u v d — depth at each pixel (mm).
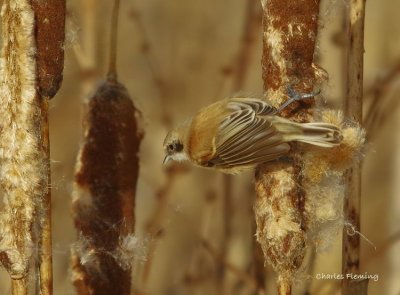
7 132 1840
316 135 1850
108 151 1939
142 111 1984
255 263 2033
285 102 1855
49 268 1852
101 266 1937
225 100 1920
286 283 1848
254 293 2051
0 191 1867
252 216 2033
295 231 1846
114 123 1941
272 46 1850
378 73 2082
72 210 1943
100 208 1938
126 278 1940
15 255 1842
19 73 1836
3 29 1842
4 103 1840
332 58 2000
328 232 1862
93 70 2057
